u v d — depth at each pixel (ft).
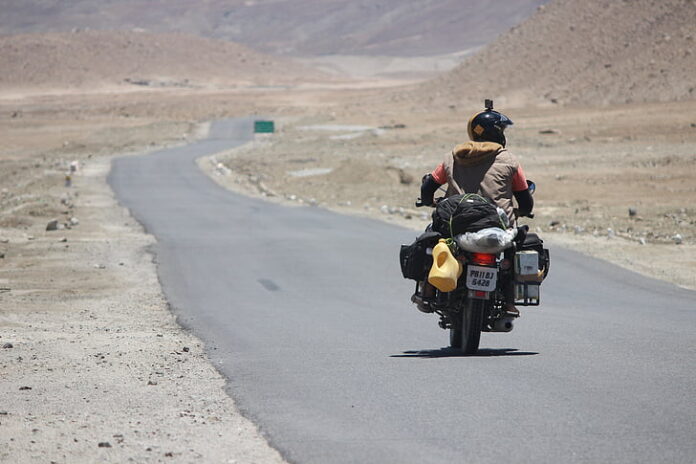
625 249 213.46
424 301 83.97
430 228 84.17
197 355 92.27
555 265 182.60
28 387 76.13
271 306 133.90
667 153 556.51
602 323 107.86
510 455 52.42
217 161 630.33
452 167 83.56
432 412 62.49
